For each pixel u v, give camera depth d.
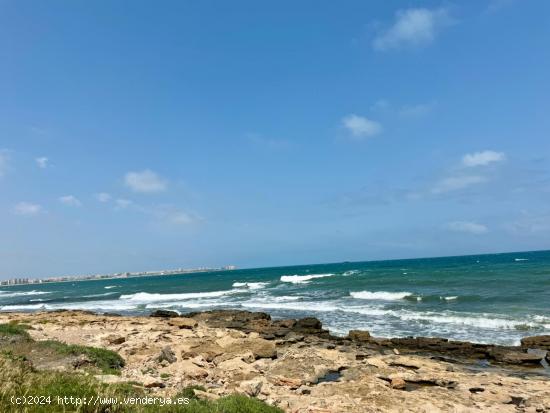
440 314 33.72
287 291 65.00
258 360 19.84
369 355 21.45
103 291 107.50
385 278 71.56
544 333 26.56
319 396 14.20
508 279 55.12
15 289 171.38
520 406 13.65
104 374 13.53
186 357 19.09
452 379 16.81
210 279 132.25
